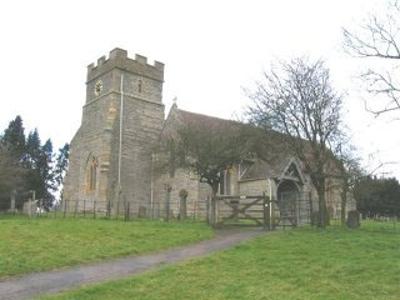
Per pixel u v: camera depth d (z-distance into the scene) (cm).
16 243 2136
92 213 4509
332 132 3481
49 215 4297
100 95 5328
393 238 2464
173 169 3866
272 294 1489
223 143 3353
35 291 1522
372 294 1484
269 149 3428
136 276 1691
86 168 5294
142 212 4503
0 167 4766
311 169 3303
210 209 3509
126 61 5306
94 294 1472
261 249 2166
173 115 4909
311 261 1889
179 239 2475
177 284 1600
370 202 6850
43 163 8000
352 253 2025
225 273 1739
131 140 5194
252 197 3128
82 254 2039
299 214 3694
